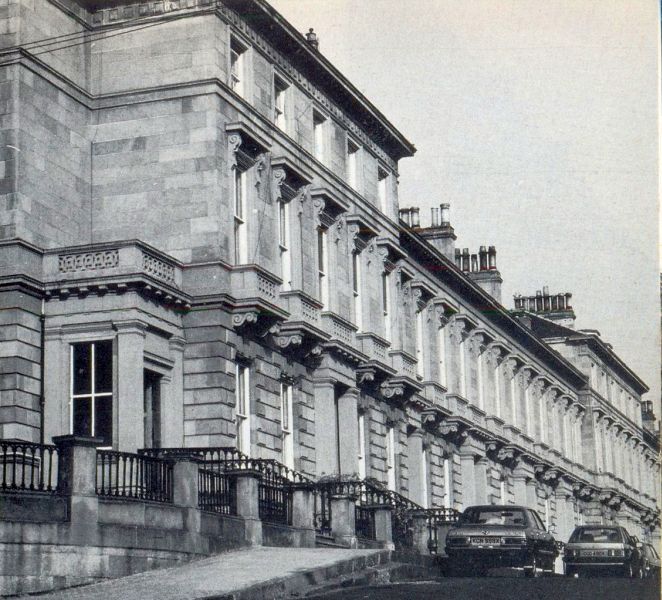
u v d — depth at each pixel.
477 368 61.69
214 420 35.56
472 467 58.22
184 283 36.50
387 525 35.94
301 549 29.30
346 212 45.09
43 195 35.66
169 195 37.25
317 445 41.53
